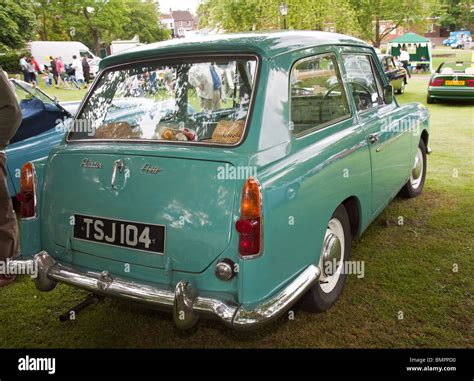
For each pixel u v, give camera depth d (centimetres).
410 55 2402
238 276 209
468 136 806
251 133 226
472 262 355
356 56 350
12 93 353
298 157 243
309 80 273
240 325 203
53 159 270
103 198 244
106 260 247
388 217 450
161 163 226
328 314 296
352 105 324
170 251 224
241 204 207
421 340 267
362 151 312
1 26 3434
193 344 279
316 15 2008
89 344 283
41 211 276
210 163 217
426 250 379
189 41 271
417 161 492
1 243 364
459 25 5931
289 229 228
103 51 4984
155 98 277
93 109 293
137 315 314
